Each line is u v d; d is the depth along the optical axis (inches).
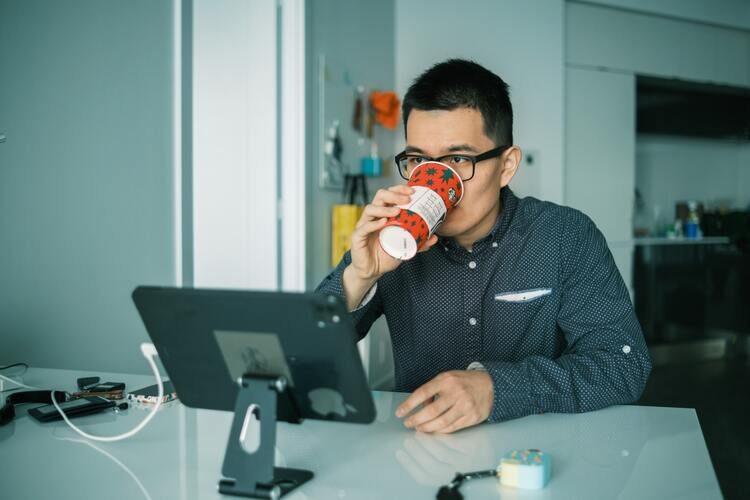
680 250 195.5
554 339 51.1
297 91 116.2
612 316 47.1
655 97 198.2
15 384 48.8
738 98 208.1
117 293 82.7
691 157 214.2
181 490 28.8
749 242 203.0
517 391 38.5
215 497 28.0
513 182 175.5
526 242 50.3
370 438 35.9
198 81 116.3
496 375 38.7
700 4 195.3
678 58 196.5
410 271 52.5
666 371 168.7
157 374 34.4
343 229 130.0
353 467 31.4
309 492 28.4
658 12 189.9
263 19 115.5
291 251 117.4
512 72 174.7
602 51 186.4
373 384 82.8
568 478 29.4
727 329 201.0
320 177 125.8
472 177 42.1
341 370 28.7
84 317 77.3
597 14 185.5
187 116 96.4
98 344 79.4
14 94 67.6
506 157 46.4
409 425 36.2
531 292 49.9
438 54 170.1
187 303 29.4
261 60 116.0
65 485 29.4
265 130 116.3
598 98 186.7
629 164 190.4
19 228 68.3
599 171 187.2
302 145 117.0
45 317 72.0
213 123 116.6
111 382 49.6
